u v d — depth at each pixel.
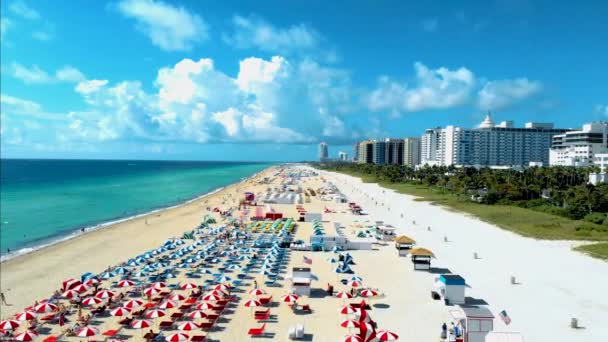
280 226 84.44
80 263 57.94
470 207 111.00
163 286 41.75
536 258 58.47
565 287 46.16
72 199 142.12
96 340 32.72
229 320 36.97
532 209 105.19
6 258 60.91
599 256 59.00
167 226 88.56
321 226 84.94
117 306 40.12
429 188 171.38
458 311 33.34
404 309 39.78
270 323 36.34
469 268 53.78
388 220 94.00
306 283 43.53
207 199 143.00
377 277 50.12
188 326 31.80
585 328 35.50
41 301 40.75
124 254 63.19
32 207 119.75
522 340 28.11
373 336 30.80
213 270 53.12
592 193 96.50
